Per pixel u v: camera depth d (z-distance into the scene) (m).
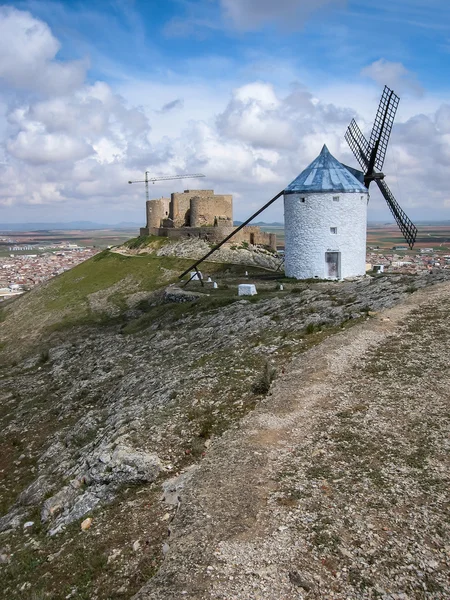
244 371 20.22
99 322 56.03
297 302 31.34
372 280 34.16
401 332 21.55
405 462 12.35
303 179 44.41
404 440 13.39
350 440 13.63
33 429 26.25
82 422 22.97
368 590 8.64
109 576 10.36
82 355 39.66
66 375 34.88
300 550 9.61
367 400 15.91
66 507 14.71
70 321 58.38
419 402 15.41
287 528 10.26
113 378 29.56
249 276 57.19
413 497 10.98
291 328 25.17
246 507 11.09
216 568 9.30
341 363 19.08
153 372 25.94
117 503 13.38
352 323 23.88
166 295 48.50
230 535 10.21
